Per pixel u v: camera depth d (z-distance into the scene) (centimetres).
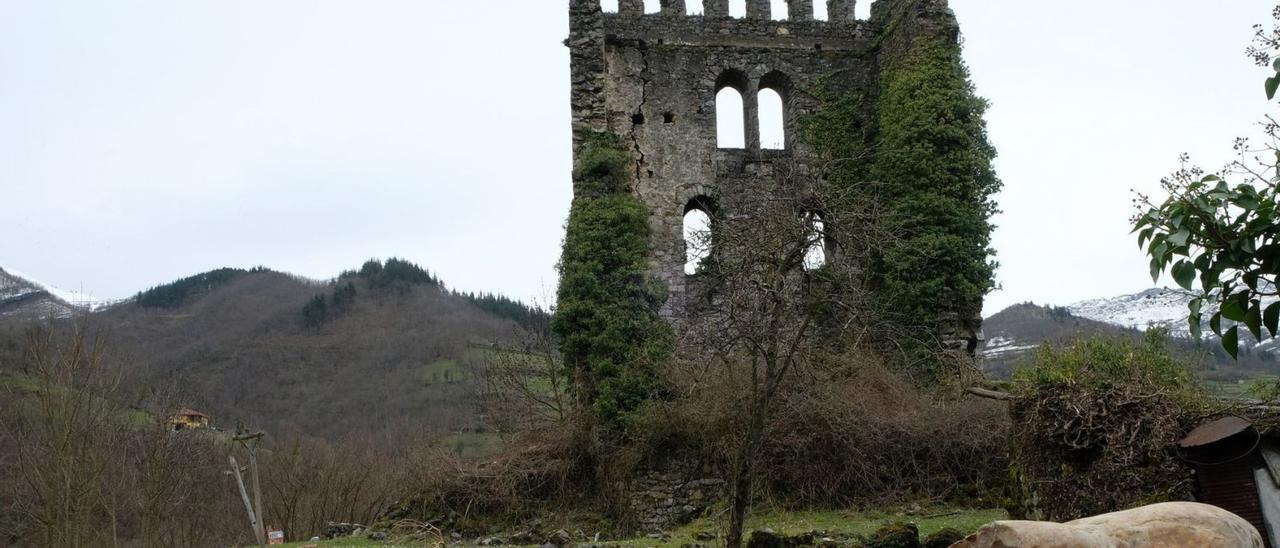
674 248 2812
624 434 2372
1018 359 2469
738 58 3031
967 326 2664
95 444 2953
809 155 2964
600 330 2498
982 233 2700
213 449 3931
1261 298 816
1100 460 1541
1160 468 1488
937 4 2798
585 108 2731
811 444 2148
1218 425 1465
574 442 2459
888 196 2769
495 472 2391
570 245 2592
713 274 2086
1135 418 1536
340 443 4112
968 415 2131
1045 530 843
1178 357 1769
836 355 2320
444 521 2342
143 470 3216
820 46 3061
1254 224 773
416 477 2700
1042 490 1600
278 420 5100
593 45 2775
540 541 2095
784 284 1706
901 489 2108
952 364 2509
